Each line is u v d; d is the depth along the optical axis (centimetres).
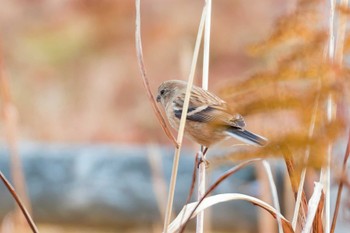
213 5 1934
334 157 426
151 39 2012
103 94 1998
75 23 2086
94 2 2077
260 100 370
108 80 2016
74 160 1024
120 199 1005
